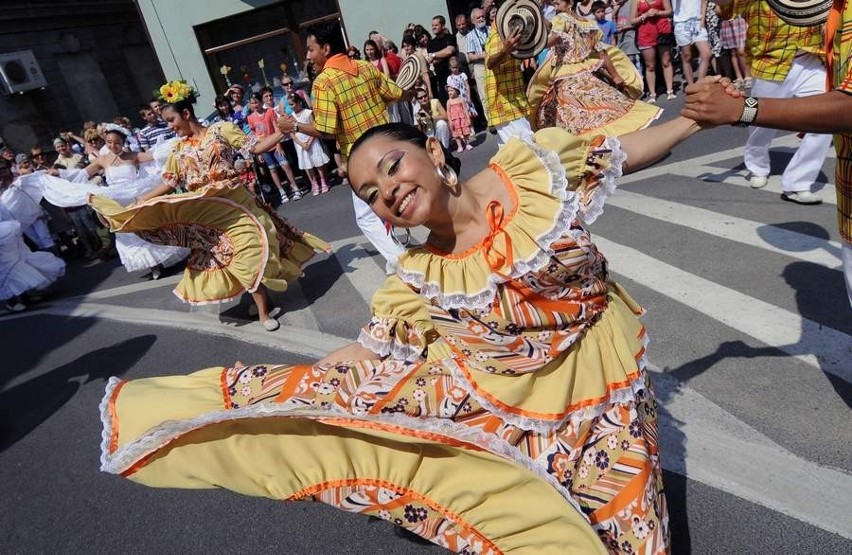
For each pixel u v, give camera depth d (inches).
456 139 387.9
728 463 99.4
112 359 204.8
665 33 355.6
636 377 68.7
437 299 64.9
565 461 66.1
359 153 61.2
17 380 209.0
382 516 70.0
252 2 462.3
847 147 77.7
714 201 204.8
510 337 63.8
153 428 65.5
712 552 85.4
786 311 135.3
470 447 62.1
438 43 410.3
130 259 273.4
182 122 180.1
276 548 105.7
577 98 206.7
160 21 468.8
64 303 285.6
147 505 125.3
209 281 189.8
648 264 173.0
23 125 565.9
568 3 212.5
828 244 160.2
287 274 202.7
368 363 73.4
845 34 68.2
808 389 110.7
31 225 355.9
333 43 190.5
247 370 74.5
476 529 67.9
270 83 489.7
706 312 142.9
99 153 340.2
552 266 61.8
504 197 63.3
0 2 550.9
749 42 169.3
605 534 65.5
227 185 178.5
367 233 200.4
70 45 617.9
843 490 89.8
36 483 144.3
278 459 69.4
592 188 68.9
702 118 67.4
